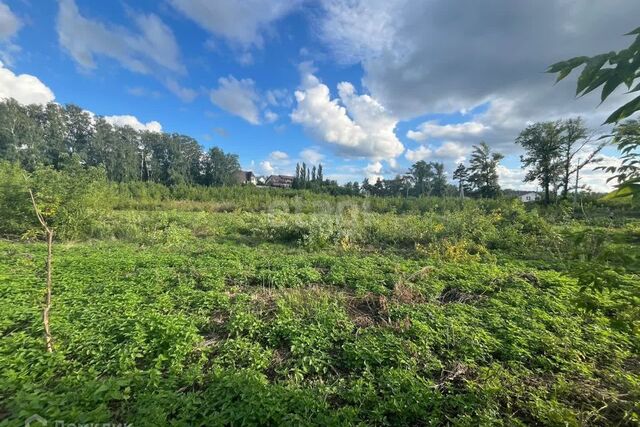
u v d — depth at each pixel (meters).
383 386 3.15
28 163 39.94
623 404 2.93
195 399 2.78
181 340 3.80
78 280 6.07
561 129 26.59
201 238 12.20
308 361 3.59
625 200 1.39
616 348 3.90
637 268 1.57
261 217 14.58
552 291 5.70
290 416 2.61
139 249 9.76
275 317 4.66
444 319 4.56
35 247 9.27
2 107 42.06
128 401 2.85
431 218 13.12
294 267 7.34
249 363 3.57
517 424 2.68
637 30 1.08
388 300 5.42
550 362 3.59
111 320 4.29
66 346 3.68
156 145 59.47
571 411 2.77
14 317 4.36
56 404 2.56
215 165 62.03
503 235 10.73
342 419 2.71
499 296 5.56
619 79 1.10
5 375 3.03
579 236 1.87
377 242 11.33
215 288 5.96
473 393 3.05
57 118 49.69
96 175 12.40
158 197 28.30
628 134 1.76
